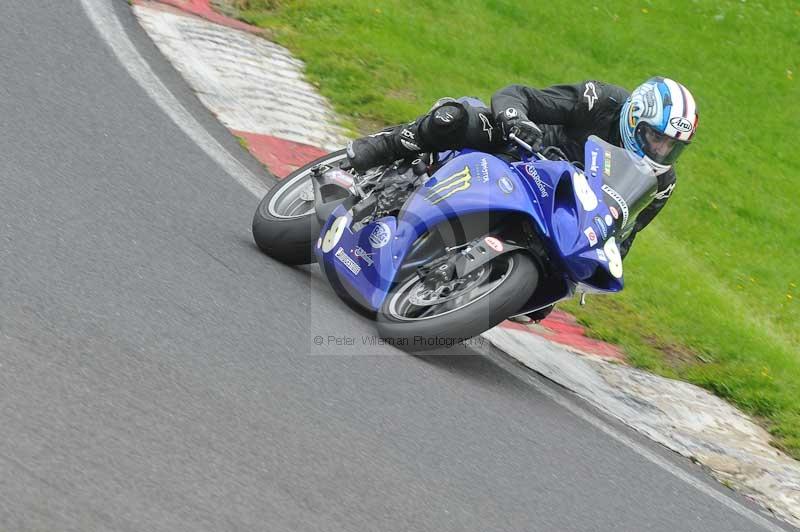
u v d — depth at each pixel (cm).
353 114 3578
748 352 2995
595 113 2136
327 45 4078
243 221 2464
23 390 1384
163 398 1494
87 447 1310
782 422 2566
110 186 2325
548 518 1606
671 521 1794
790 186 4791
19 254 1803
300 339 1897
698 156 4850
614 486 1845
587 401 2295
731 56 5947
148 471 1306
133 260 1959
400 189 2172
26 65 2930
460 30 4975
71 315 1645
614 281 2022
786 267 4012
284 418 1570
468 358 2220
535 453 1836
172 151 2728
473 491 1591
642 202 2066
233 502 1307
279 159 2989
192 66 3453
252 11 4228
